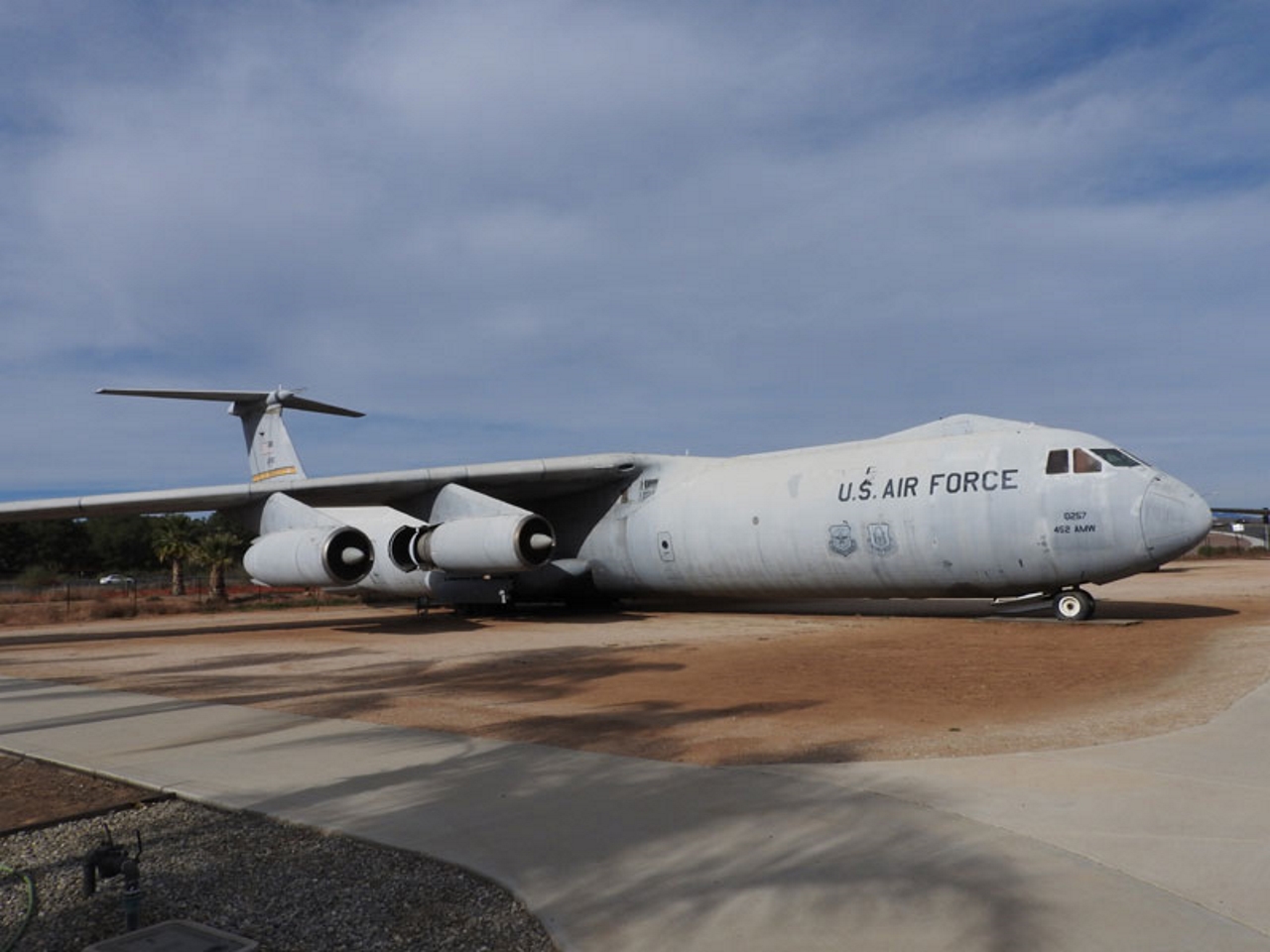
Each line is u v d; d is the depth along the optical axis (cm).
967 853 462
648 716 869
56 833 545
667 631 1730
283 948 384
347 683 1142
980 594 1709
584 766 661
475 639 1697
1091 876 432
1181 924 382
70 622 2761
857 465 1788
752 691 998
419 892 440
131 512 1966
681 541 2008
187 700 1015
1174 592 2503
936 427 1841
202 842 518
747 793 576
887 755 679
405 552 2047
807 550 1808
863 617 1925
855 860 457
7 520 1886
